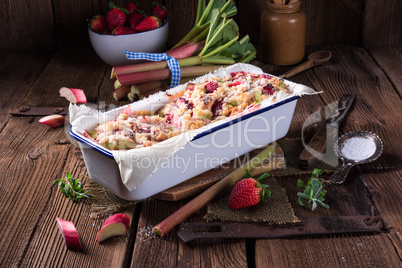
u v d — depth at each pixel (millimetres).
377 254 960
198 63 1354
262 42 1489
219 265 948
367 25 1573
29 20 1576
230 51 1386
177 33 1607
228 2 1364
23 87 1412
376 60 1511
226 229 995
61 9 1571
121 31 1401
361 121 1250
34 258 962
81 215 1034
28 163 1147
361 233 992
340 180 1083
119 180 1006
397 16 1565
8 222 1021
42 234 1001
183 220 1006
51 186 1093
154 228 990
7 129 1250
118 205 1046
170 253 967
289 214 1019
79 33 1599
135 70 1306
